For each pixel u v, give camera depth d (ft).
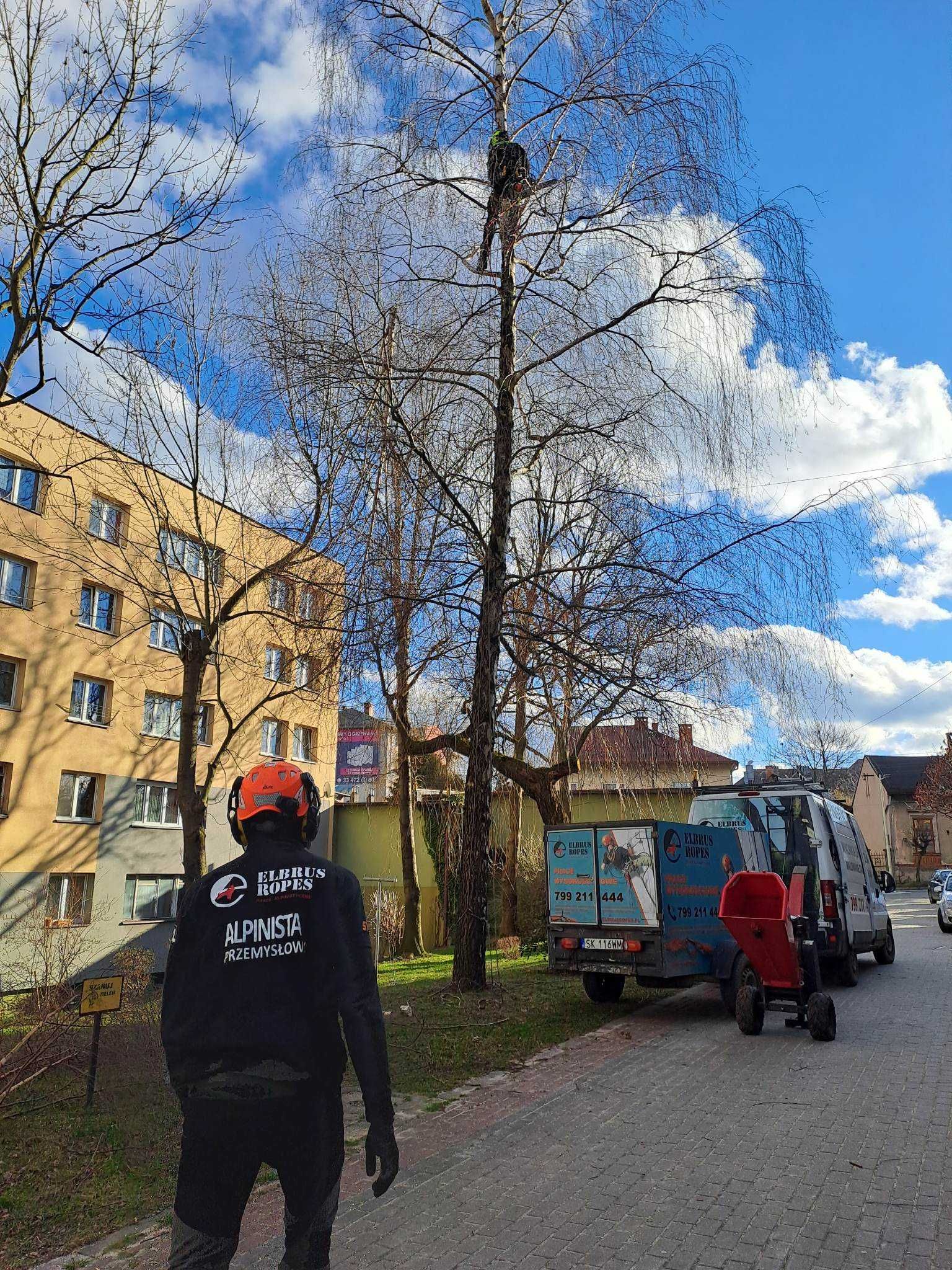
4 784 67.21
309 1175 8.05
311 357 34.32
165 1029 8.27
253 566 40.68
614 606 35.27
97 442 37.60
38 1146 17.84
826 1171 16.34
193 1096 8.00
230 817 9.41
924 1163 16.58
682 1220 14.21
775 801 42.01
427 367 35.37
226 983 8.14
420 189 35.70
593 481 38.06
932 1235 13.46
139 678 78.48
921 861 224.94
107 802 74.84
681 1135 18.72
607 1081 23.73
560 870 36.09
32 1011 21.90
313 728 98.32
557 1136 18.79
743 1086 22.88
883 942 52.11
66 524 68.28
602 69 32.73
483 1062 25.61
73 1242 13.50
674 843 34.71
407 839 73.77
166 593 47.01
